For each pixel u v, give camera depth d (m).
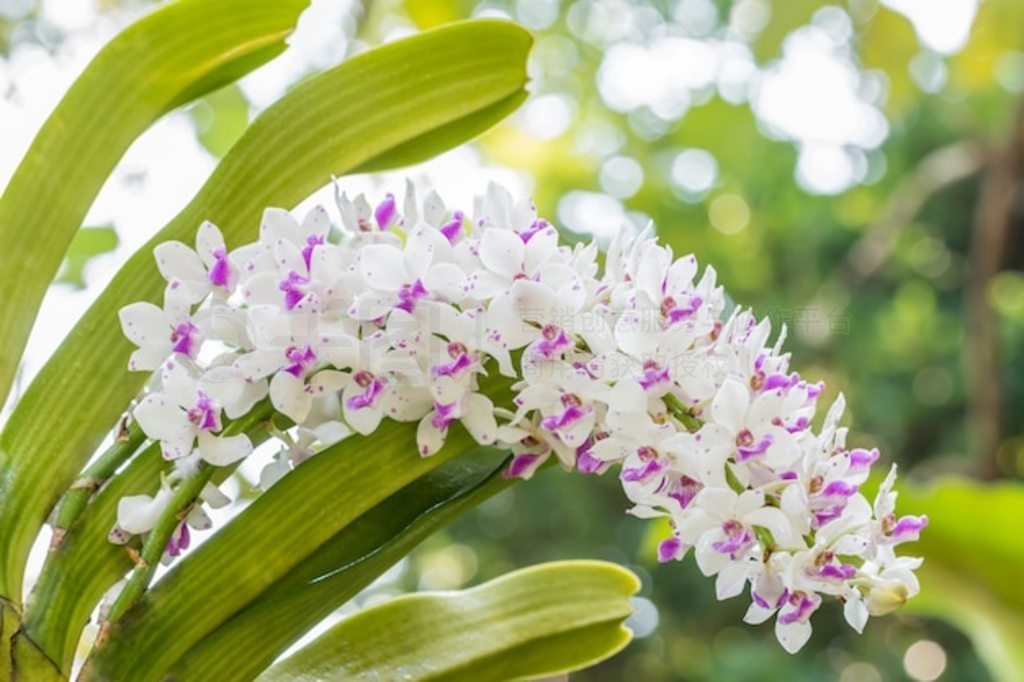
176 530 0.68
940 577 1.13
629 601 0.71
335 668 0.69
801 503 0.65
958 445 3.05
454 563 3.26
